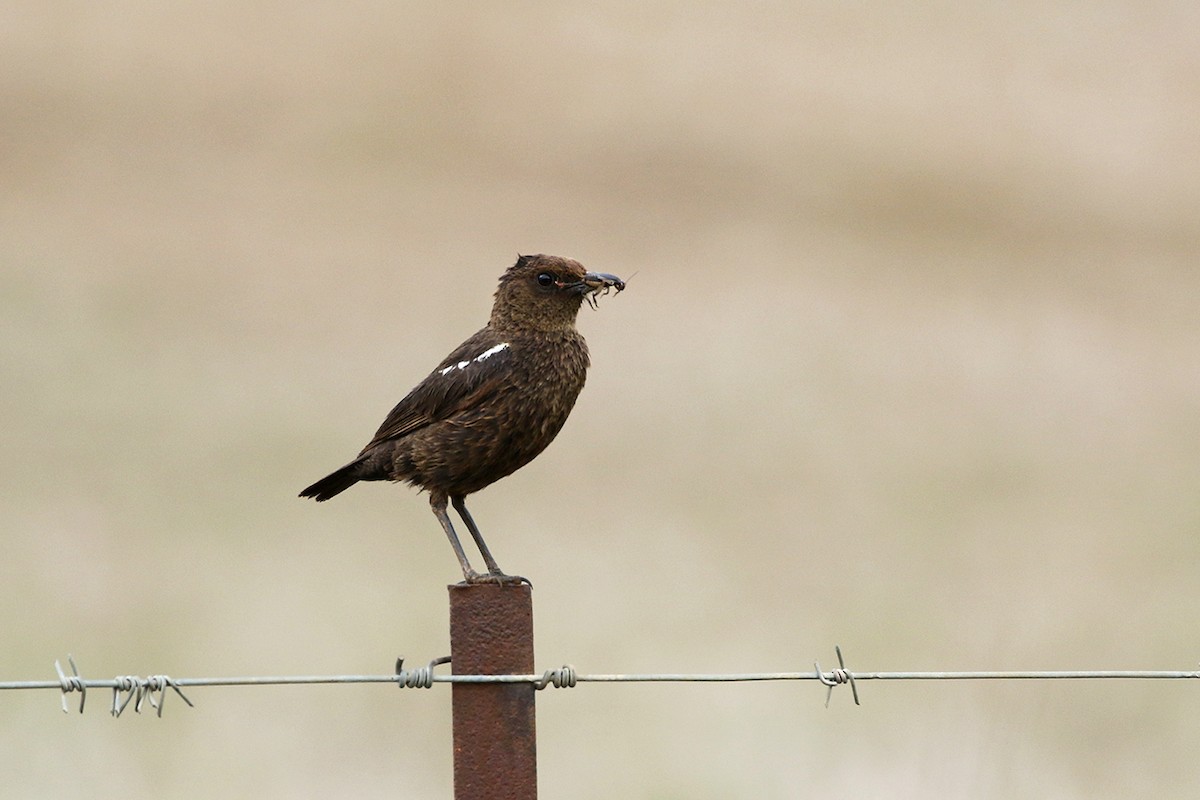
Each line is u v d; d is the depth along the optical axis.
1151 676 5.95
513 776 5.36
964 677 5.89
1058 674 5.95
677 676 5.61
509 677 5.36
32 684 5.43
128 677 5.49
